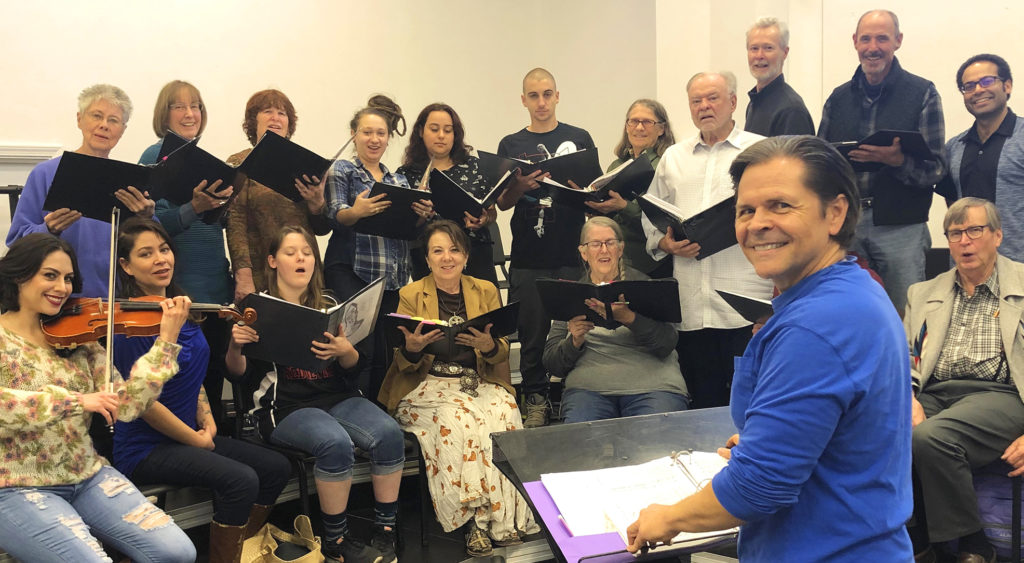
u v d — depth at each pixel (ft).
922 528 10.75
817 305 4.37
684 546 5.15
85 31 16.06
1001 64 12.74
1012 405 10.65
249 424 11.21
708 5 18.10
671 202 13.47
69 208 9.88
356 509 12.66
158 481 9.63
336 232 13.05
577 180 12.82
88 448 8.63
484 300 12.64
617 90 21.15
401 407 11.85
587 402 12.16
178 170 10.23
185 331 9.93
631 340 12.58
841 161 4.49
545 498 5.67
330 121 19.40
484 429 11.32
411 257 14.10
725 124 12.93
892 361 4.38
